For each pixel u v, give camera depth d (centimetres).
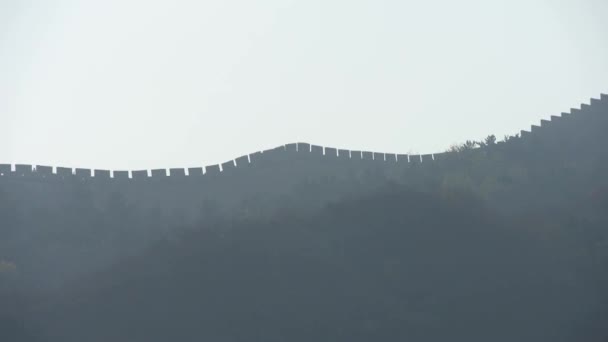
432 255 13688
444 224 14162
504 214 14550
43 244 14700
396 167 16500
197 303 12756
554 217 14562
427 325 12319
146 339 12138
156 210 15438
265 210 14888
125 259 13900
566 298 12788
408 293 12975
